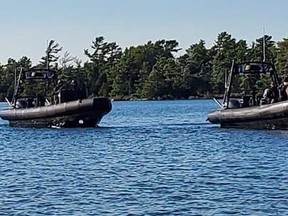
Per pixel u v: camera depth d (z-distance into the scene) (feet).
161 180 91.04
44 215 72.13
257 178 90.63
